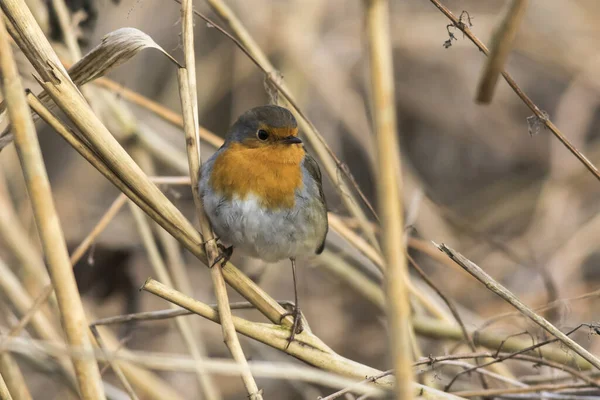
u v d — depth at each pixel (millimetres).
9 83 5363
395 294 4809
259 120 7426
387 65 4613
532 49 14492
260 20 13867
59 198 12477
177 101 12961
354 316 12930
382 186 4707
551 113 15453
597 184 14375
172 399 9648
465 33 6848
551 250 13422
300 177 7652
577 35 14672
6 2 5961
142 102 9141
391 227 4770
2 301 8625
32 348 6918
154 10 12844
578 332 11188
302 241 7691
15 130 5391
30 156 5406
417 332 9633
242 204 7340
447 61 15086
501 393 7039
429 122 15367
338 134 13961
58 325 9406
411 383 4844
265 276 12211
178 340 11383
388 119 4660
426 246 10453
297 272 13219
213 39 13656
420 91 15250
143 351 11258
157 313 7156
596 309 12070
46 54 6039
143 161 10398
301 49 13805
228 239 7469
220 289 6438
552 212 13938
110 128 10281
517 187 15250
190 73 6898
